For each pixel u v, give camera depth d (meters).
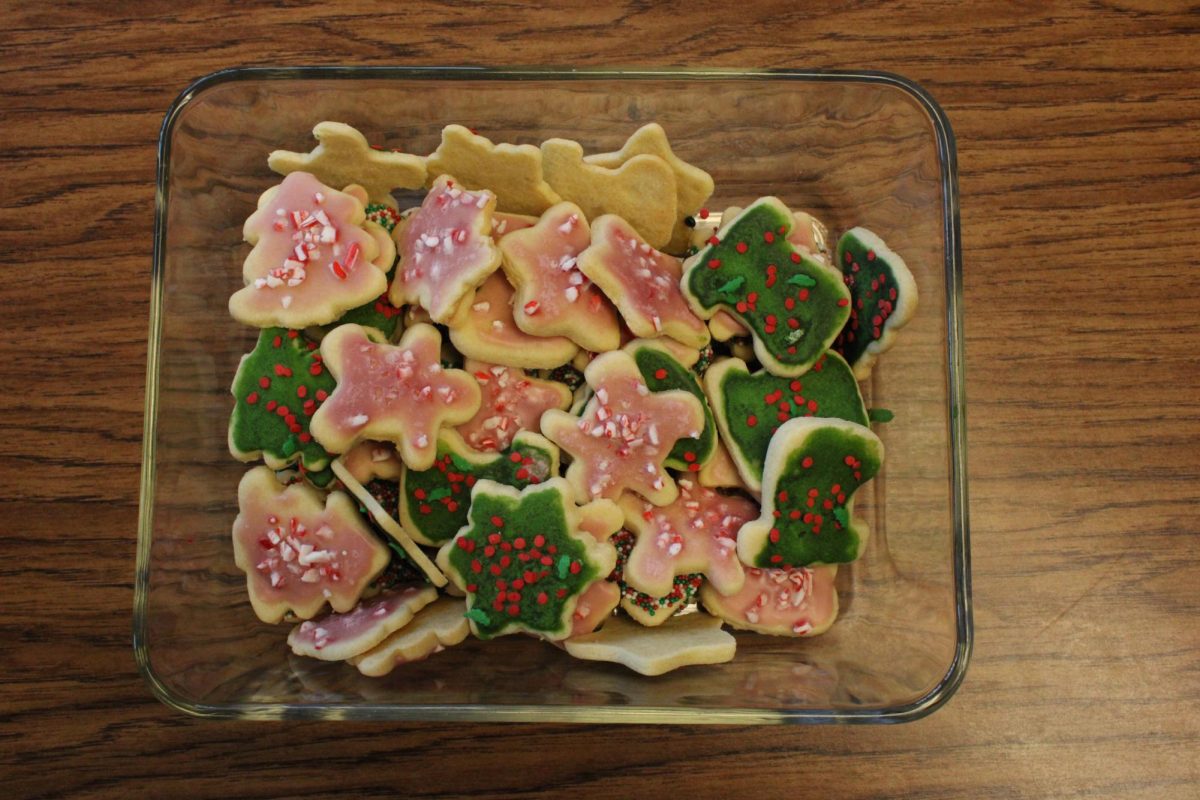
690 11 0.84
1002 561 0.82
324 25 0.84
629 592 0.75
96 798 0.80
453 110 0.79
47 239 0.83
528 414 0.75
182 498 0.77
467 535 0.73
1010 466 0.83
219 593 0.77
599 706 0.75
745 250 0.75
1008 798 0.81
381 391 0.73
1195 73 0.84
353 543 0.74
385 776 0.80
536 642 0.77
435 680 0.77
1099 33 0.84
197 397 0.78
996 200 0.84
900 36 0.84
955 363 0.77
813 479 0.74
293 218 0.75
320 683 0.77
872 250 0.77
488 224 0.74
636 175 0.76
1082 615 0.82
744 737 0.81
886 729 0.81
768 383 0.76
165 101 0.83
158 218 0.76
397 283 0.75
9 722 0.80
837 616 0.78
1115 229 0.84
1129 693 0.81
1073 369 0.83
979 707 0.81
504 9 0.84
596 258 0.74
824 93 0.79
